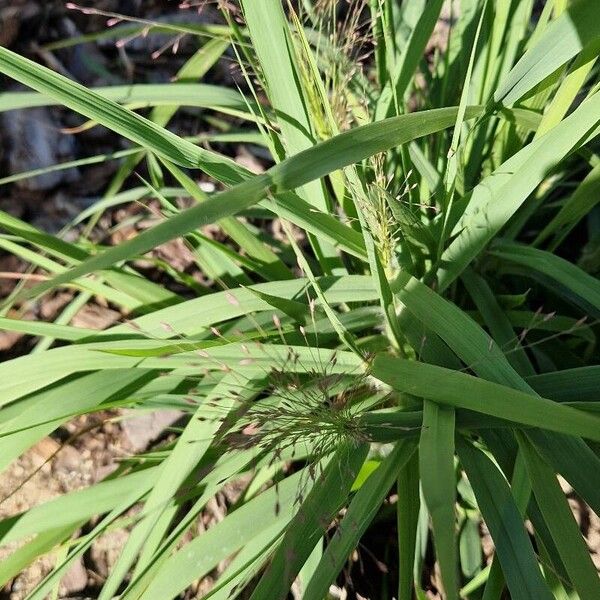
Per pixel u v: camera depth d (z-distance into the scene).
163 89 0.48
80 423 0.51
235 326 0.42
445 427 0.33
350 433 0.33
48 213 0.61
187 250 0.60
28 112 0.63
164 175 0.65
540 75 0.35
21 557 0.38
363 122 0.45
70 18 0.69
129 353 0.35
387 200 0.37
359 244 0.41
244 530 0.36
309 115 0.39
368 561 0.46
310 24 0.60
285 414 0.32
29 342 0.55
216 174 0.36
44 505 0.38
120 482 0.40
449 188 0.38
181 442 0.38
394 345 0.42
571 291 0.47
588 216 0.54
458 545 0.44
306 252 0.59
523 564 0.31
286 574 0.31
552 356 0.47
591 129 0.38
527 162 0.37
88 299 0.54
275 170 0.27
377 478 0.35
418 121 0.32
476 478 0.34
